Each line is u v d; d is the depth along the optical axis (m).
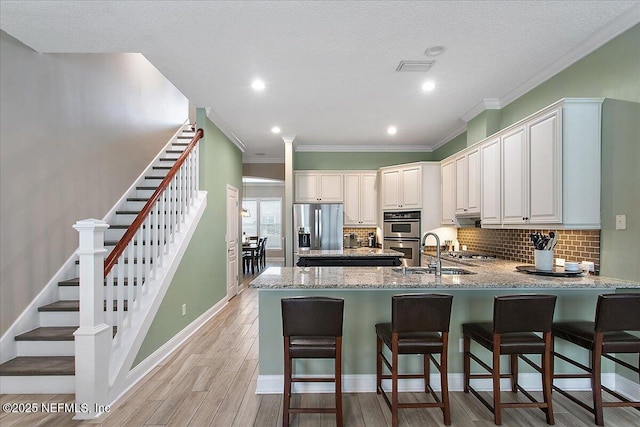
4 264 2.64
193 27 2.45
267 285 2.48
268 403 2.55
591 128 2.58
